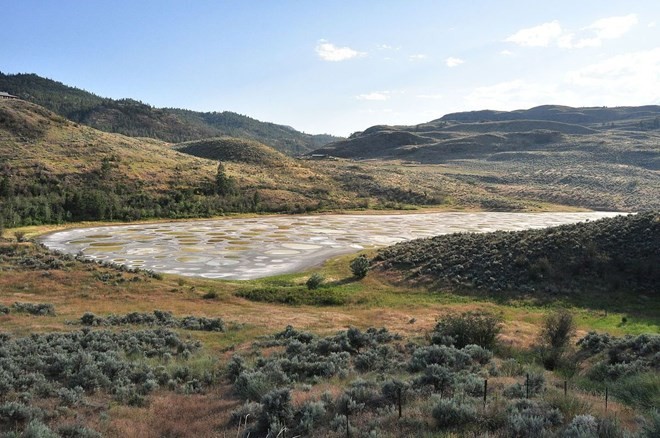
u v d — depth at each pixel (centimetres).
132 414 1368
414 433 1045
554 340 2581
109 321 3055
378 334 2838
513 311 3947
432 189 18512
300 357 2134
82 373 1650
